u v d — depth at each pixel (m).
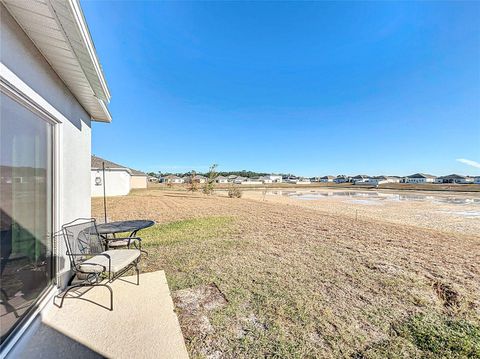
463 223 10.50
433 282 3.54
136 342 2.04
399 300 3.00
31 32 2.12
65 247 3.03
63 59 2.56
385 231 7.14
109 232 3.65
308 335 2.25
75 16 1.89
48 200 2.72
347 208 16.12
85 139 4.14
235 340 2.14
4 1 1.75
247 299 2.92
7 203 1.97
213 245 5.34
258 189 47.19
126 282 3.29
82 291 2.99
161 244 5.39
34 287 2.34
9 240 1.98
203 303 2.79
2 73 1.77
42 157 2.59
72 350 1.92
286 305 2.80
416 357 1.98
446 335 2.28
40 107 2.42
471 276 3.79
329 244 5.59
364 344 2.13
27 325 2.09
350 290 3.24
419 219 11.56
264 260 4.38
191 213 10.73
